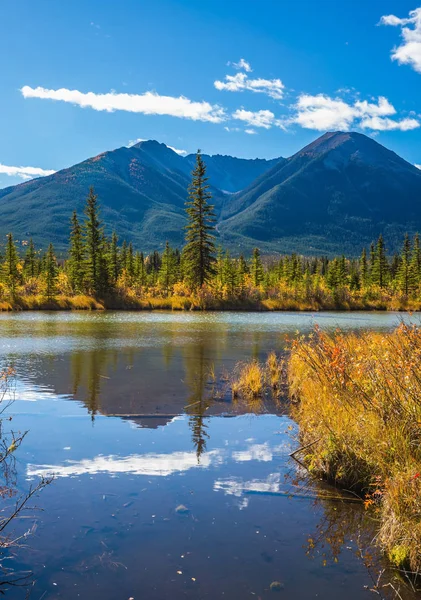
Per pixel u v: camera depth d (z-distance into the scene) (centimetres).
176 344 1869
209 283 5184
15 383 1098
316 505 519
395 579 392
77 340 1950
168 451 667
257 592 366
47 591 358
